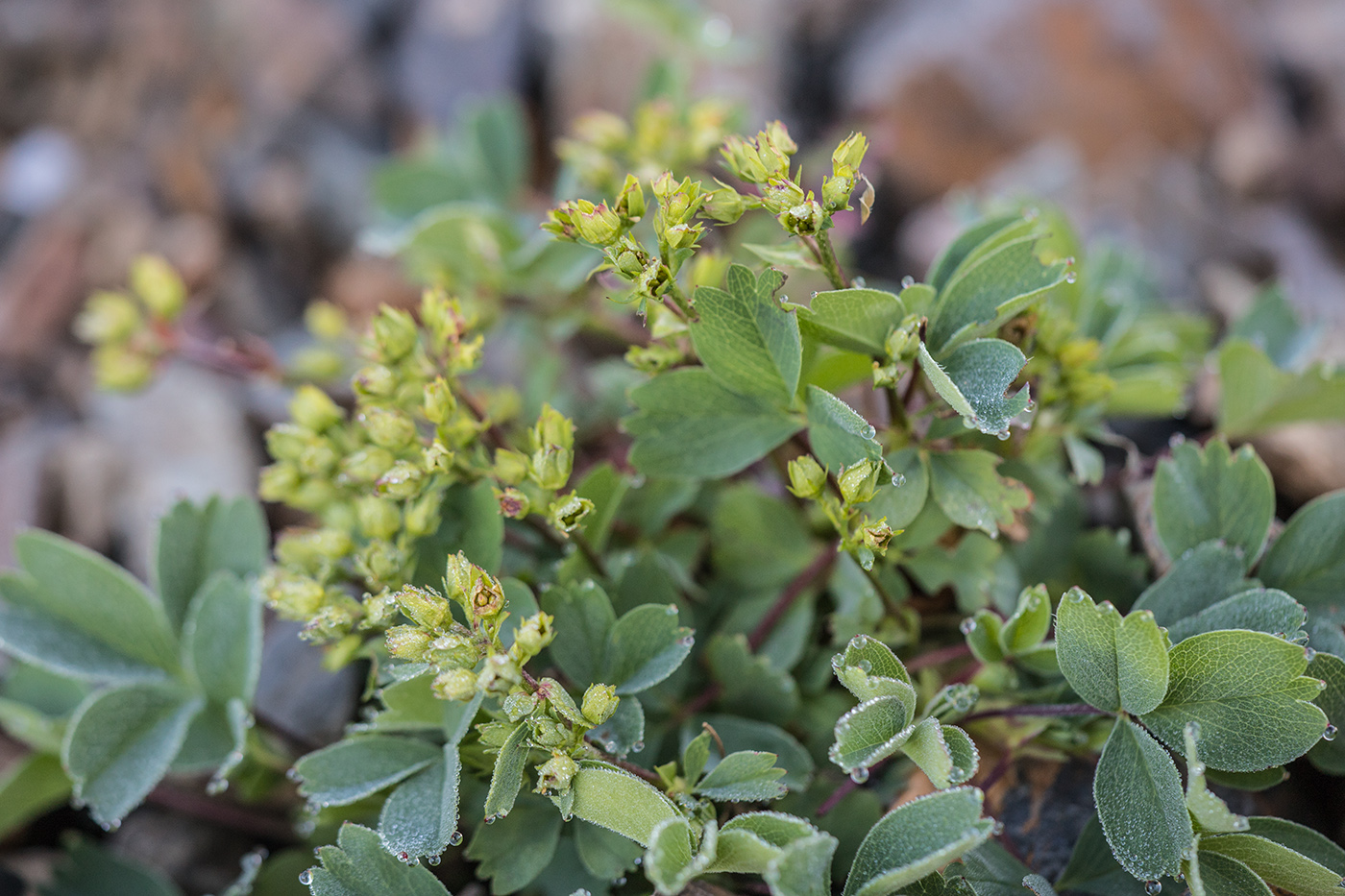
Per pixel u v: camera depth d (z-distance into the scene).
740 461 0.17
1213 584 0.17
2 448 0.26
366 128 0.33
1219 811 0.15
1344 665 0.16
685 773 0.16
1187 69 0.30
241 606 0.18
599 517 0.18
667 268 0.16
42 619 0.19
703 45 0.23
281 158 0.32
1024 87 0.30
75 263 0.30
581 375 0.24
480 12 0.33
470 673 0.16
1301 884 0.16
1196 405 0.22
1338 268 0.27
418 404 0.18
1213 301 0.25
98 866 0.20
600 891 0.17
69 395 0.28
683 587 0.19
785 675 0.18
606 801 0.16
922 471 0.17
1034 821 0.18
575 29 0.32
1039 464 0.19
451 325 0.18
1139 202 0.28
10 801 0.19
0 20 0.36
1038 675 0.18
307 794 0.17
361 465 0.17
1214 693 0.16
